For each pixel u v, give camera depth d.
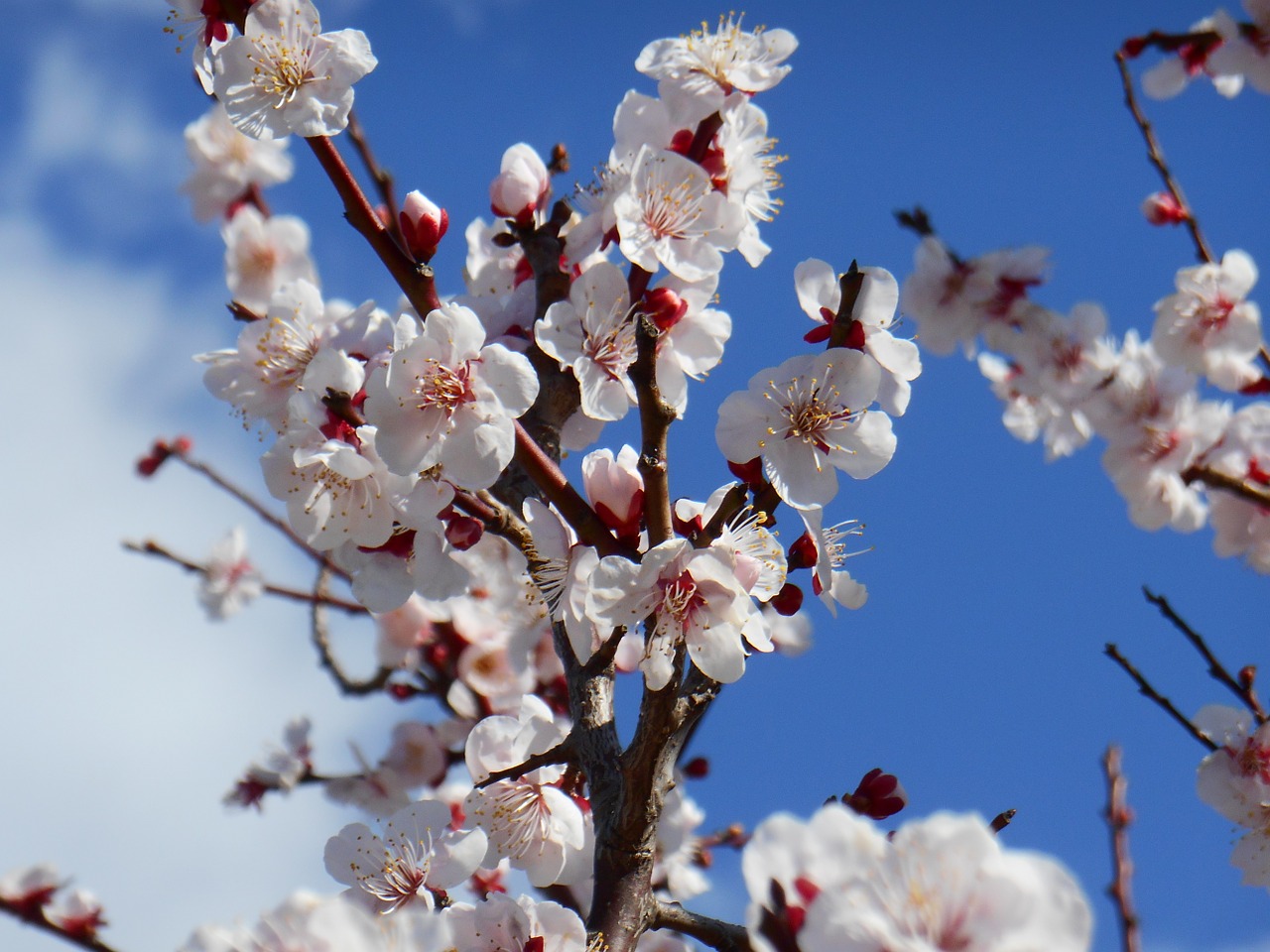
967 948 0.37
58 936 0.53
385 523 0.46
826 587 0.45
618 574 0.43
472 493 0.46
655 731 0.44
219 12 0.47
